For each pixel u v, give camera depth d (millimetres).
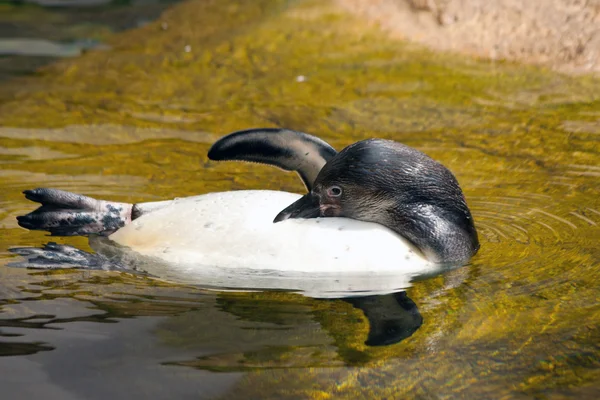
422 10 18312
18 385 6422
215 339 7168
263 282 8117
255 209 8750
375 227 8469
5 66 17062
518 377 6551
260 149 9336
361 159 8492
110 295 7992
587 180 11133
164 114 14344
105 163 12070
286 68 16562
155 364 6754
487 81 15398
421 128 13391
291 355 6914
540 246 9141
